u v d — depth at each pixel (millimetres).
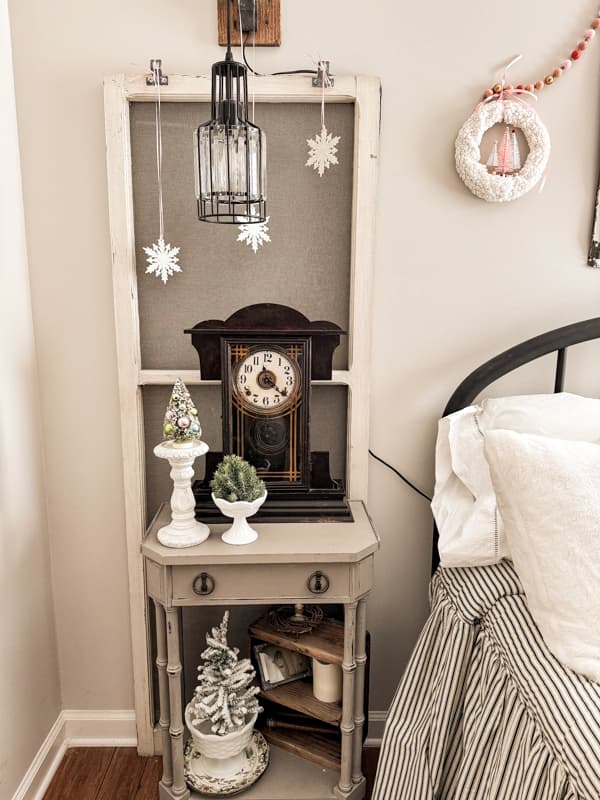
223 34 1610
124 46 1629
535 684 1218
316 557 1513
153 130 1675
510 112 1632
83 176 1679
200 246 1729
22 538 1688
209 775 1713
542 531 1325
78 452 1814
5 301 1596
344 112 1670
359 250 1685
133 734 1943
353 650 1618
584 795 1032
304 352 1639
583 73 1650
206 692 1699
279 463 1699
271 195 1705
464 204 1708
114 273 1677
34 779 1731
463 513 1641
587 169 1695
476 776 1351
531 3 1620
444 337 1776
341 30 1628
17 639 1660
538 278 1751
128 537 1808
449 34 1634
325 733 1858
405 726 1555
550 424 1616
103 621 1905
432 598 1720
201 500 1694
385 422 1817
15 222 1646
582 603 1257
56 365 1770
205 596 1551
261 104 1659
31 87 1638
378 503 1867
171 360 1784
